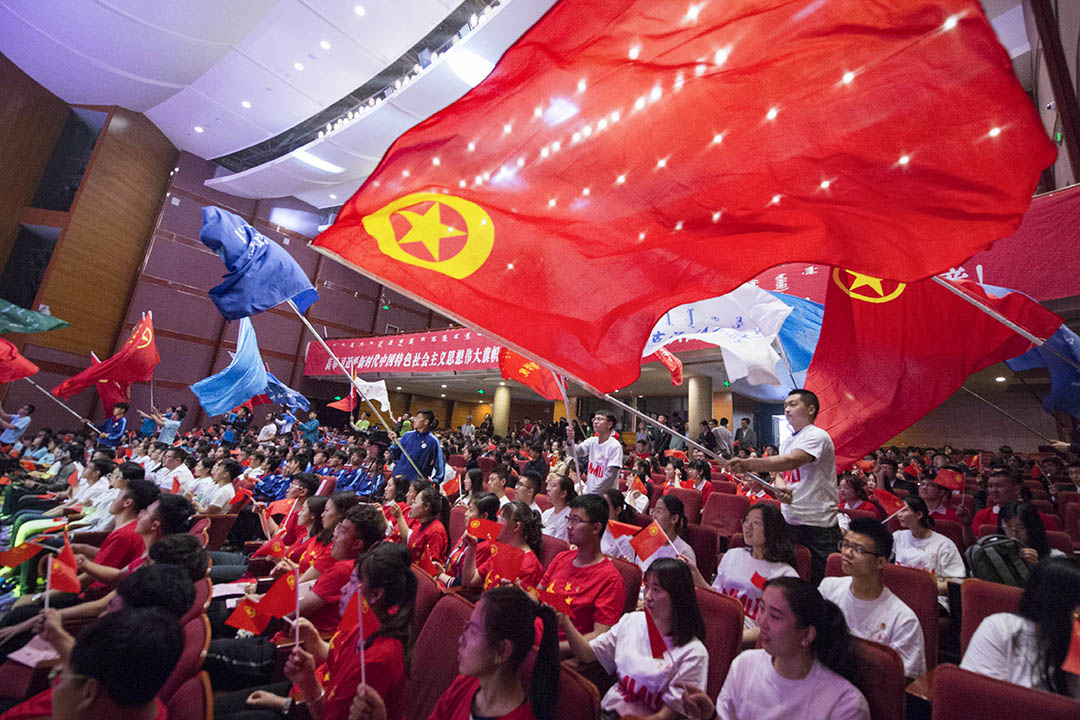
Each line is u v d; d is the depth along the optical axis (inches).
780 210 45.9
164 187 542.0
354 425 539.8
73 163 478.6
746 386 497.4
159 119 516.1
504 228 56.4
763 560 90.1
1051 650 56.8
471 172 55.4
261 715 65.8
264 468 255.6
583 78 50.5
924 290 109.3
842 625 55.9
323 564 107.3
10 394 414.0
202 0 389.7
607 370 53.7
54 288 438.3
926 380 107.3
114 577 91.9
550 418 864.3
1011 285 200.7
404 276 56.9
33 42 418.9
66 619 78.5
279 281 111.9
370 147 530.9
